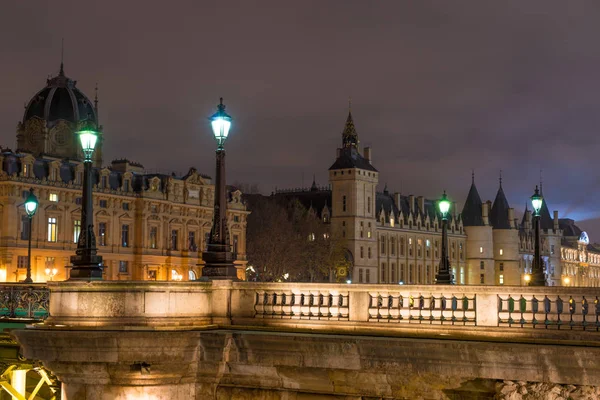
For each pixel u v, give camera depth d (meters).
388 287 23.62
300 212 167.88
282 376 23.95
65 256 113.38
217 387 25.02
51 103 127.94
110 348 24.33
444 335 22.53
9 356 31.19
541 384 20.45
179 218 132.38
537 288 21.66
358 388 22.92
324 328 24.33
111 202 121.69
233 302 25.92
